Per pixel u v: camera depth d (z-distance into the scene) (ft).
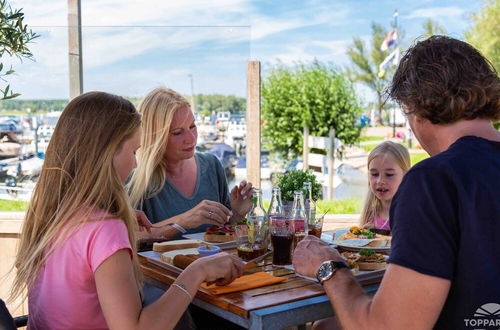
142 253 6.36
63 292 4.52
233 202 7.98
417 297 3.57
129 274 4.41
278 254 5.65
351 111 21.89
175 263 5.67
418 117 4.12
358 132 22.13
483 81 3.86
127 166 4.94
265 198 17.49
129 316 4.24
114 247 4.37
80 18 10.26
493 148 3.84
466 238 3.57
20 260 4.82
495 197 3.59
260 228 5.88
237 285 4.91
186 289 4.63
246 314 4.34
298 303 4.52
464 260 3.59
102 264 4.34
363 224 9.04
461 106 3.88
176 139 7.98
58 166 4.72
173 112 7.88
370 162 8.91
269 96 21.70
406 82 4.11
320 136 21.62
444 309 3.73
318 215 6.73
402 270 3.62
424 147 4.27
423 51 4.12
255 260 5.78
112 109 4.82
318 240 4.95
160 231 7.13
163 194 8.13
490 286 3.56
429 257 3.57
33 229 4.78
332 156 19.03
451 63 3.94
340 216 10.70
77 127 4.75
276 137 21.72
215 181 8.72
